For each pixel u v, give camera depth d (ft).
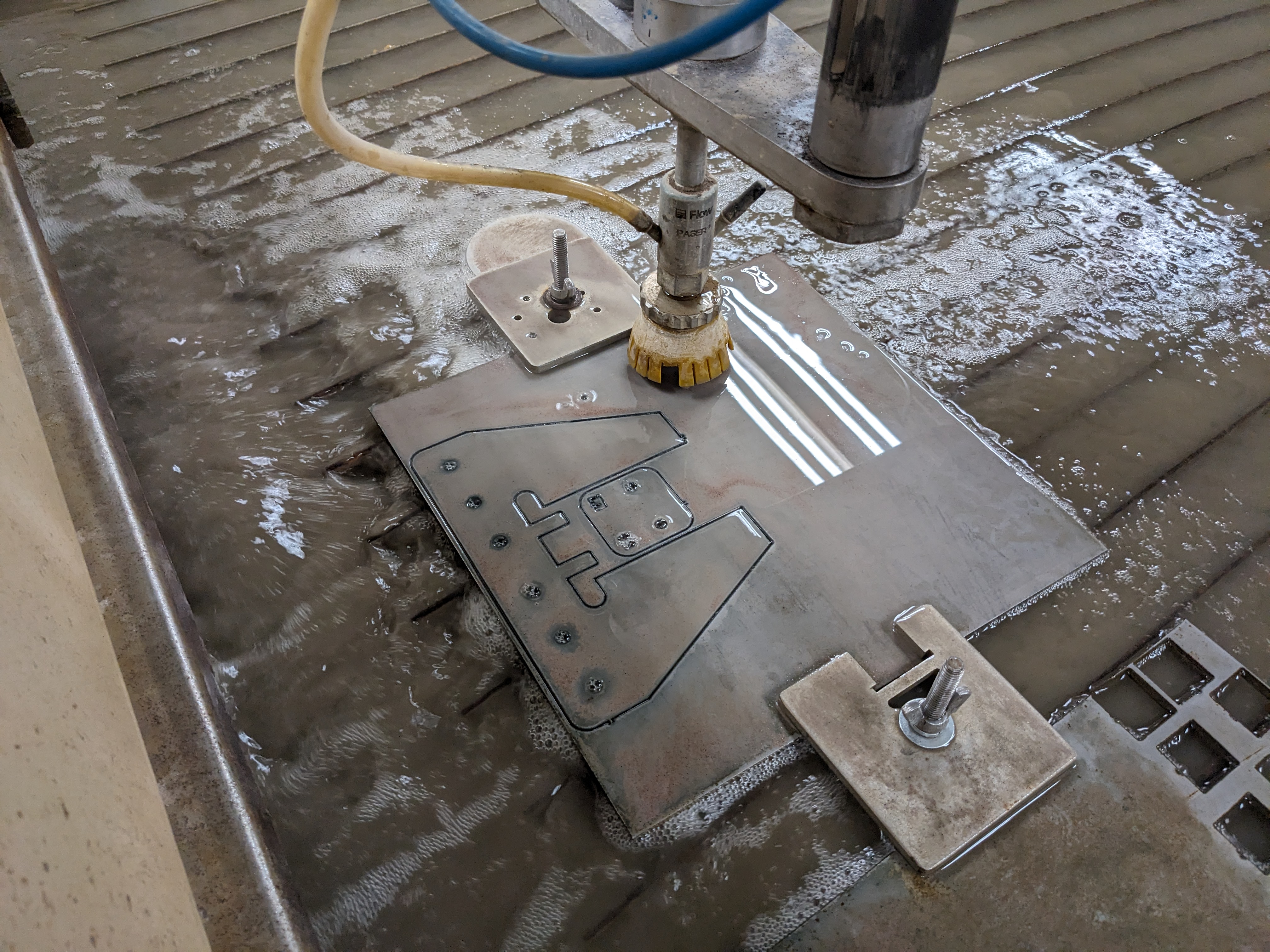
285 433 3.67
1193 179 4.94
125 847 1.76
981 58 5.80
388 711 2.85
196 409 3.76
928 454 3.50
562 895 2.48
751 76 2.71
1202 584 3.17
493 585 3.08
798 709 2.73
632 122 5.29
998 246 4.54
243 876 2.10
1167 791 2.65
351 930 2.42
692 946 2.39
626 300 4.09
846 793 2.66
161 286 4.30
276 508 3.41
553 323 3.97
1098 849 2.53
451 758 2.75
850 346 3.92
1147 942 2.38
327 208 4.72
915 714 2.69
